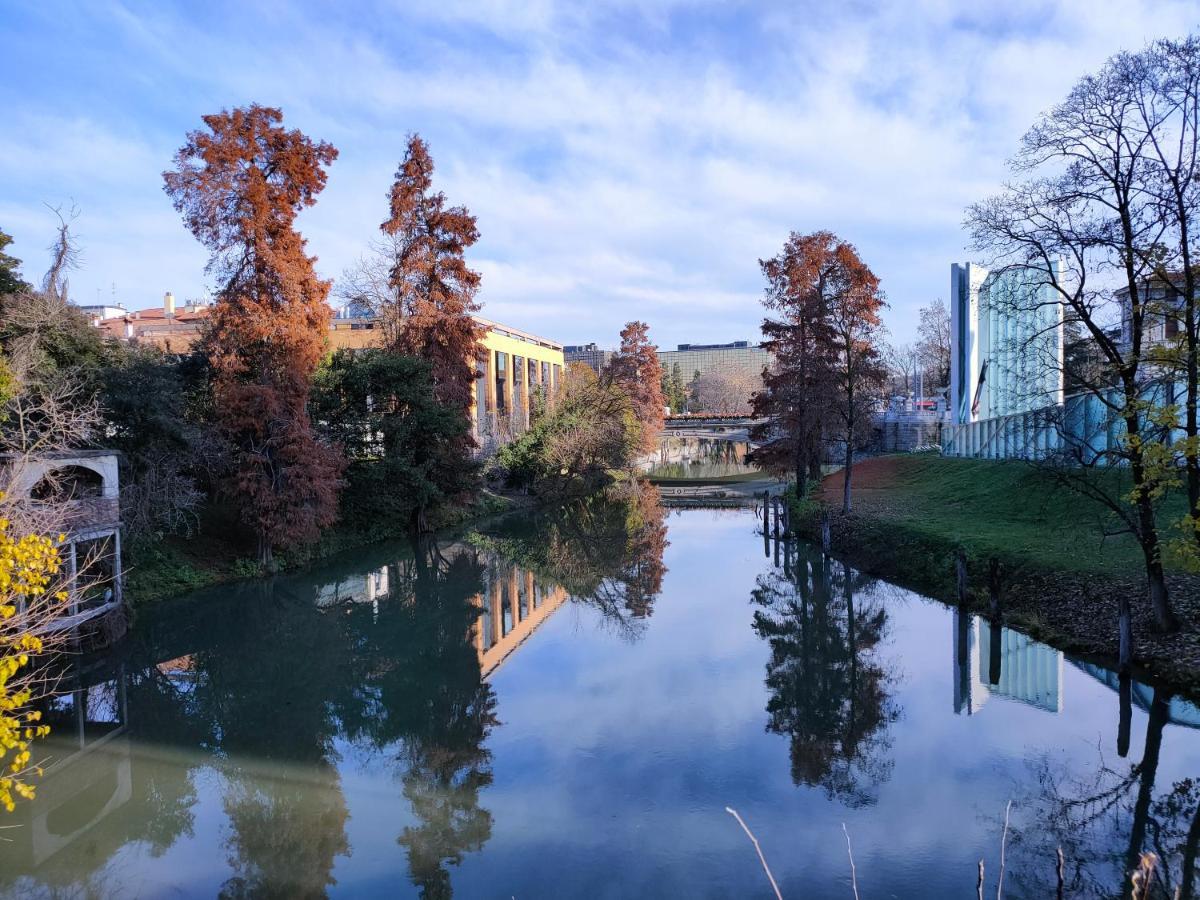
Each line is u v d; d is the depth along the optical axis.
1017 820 10.05
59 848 10.30
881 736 13.00
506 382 65.75
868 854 9.29
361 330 56.56
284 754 13.48
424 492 36.50
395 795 11.59
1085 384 13.81
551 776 11.84
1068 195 12.98
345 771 12.62
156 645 20.31
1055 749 12.14
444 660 18.91
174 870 9.61
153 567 25.25
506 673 17.50
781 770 11.79
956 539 23.38
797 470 40.41
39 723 15.26
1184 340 12.27
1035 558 19.75
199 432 25.84
